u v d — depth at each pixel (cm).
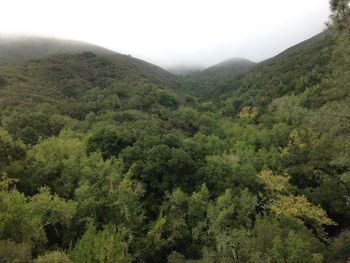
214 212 4412
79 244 3416
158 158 5412
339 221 4825
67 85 13462
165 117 11262
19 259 2819
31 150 5575
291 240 3175
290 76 13638
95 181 4859
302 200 4488
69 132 7569
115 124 9094
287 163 5697
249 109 11762
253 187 5200
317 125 3123
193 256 4359
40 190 4109
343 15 2817
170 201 4906
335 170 5169
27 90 11744
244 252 3375
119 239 3791
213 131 10469
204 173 5431
